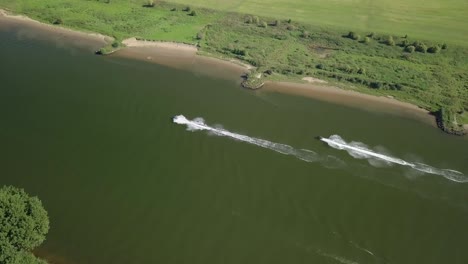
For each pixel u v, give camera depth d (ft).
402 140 283.59
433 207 230.68
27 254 180.55
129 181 237.04
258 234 212.23
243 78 343.05
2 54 357.61
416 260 203.82
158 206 223.51
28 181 234.17
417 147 277.03
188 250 203.21
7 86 312.09
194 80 336.49
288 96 324.39
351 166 254.88
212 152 259.39
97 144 261.44
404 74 352.49
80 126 275.18
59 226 210.79
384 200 233.55
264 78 341.62
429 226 220.43
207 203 226.58
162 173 242.99
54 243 203.00
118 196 227.81
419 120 306.96
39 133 267.59
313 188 238.68
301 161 256.11
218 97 315.78
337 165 254.88
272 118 295.89
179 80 335.06
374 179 246.47
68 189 230.68
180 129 276.00
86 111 289.33
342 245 209.26
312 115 303.48
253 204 227.40
